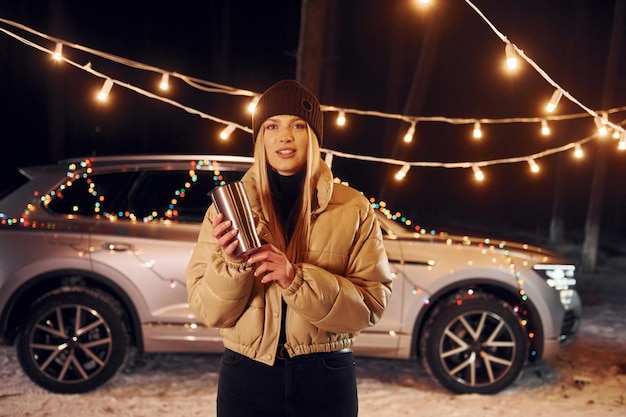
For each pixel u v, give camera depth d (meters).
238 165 5.56
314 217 2.37
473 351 5.35
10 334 5.22
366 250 2.40
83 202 5.36
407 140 4.68
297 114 2.34
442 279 5.34
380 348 5.34
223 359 2.40
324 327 2.26
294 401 2.30
